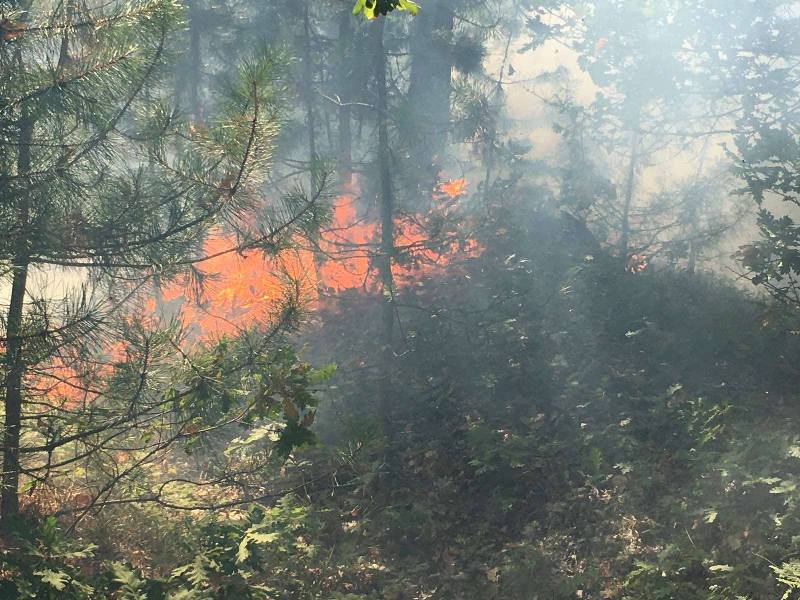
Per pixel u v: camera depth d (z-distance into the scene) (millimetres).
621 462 9547
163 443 7586
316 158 8094
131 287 7477
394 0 4867
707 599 7160
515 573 8227
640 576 7660
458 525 9359
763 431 9125
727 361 10984
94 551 7594
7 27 6402
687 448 9477
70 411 7125
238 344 7660
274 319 7793
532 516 9289
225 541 7461
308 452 10383
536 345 11461
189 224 7223
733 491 8375
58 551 6277
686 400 10195
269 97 6980
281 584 8086
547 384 11141
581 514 8992
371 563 8789
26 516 7281
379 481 10117
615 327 11789
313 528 8289
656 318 11891
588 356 11453
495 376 11250
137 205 7070
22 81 6551
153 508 8430
